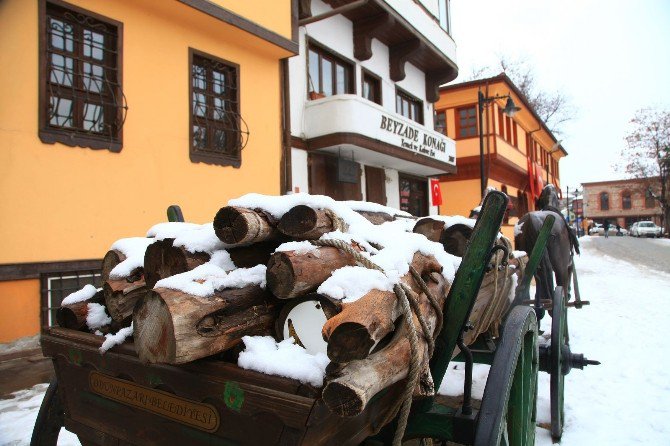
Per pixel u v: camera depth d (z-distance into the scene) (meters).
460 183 19.53
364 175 12.39
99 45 6.57
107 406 1.74
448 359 1.89
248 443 1.32
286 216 1.63
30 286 5.68
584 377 4.77
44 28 5.83
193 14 7.36
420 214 15.34
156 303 1.35
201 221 7.73
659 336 6.49
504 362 2.03
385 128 11.04
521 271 3.64
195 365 1.41
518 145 23.44
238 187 8.39
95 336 1.82
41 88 5.79
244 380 1.29
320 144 10.07
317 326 1.45
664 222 43.59
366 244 1.70
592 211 67.50
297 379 1.21
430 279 1.89
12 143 5.57
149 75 7.07
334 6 11.30
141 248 2.07
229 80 8.44
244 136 8.58
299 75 10.21
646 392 4.29
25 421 3.64
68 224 6.03
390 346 1.45
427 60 14.88
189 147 7.59
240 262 1.75
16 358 5.34
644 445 3.26
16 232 5.57
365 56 12.10
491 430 1.79
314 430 1.23
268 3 8.49
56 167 5.93
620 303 9.37
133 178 6.79
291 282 1.41
